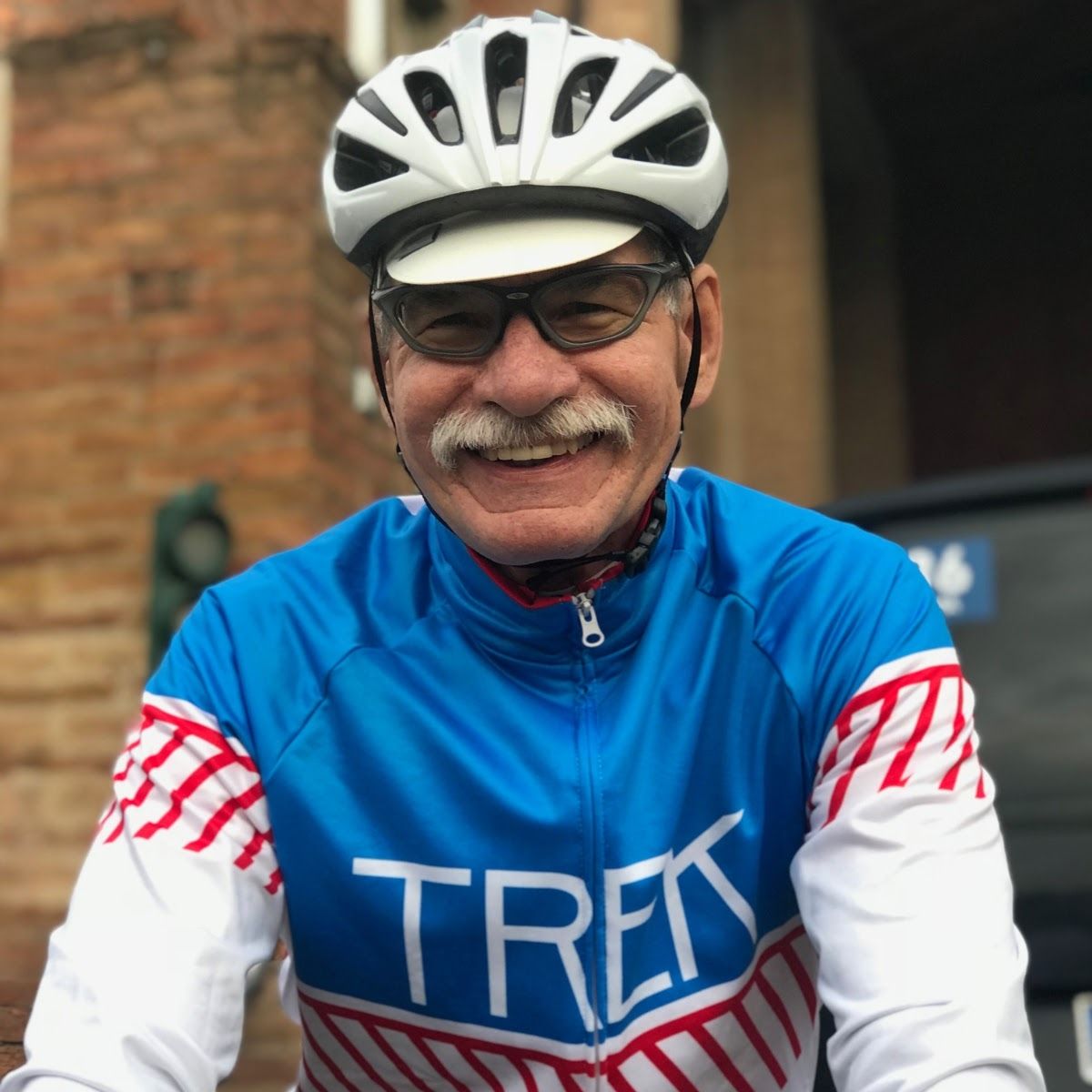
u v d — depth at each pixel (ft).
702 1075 4.29
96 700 14.58
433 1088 4.39
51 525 15.01
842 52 37.83
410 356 4.11
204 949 3.98
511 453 4.00
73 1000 3.84
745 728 4.25
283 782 4.21
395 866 4.17
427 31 20.54
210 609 4.42
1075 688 7.95
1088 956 7.18
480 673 4.27
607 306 4.05
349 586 4.48
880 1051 3.72
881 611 4.23
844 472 41.04
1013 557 8.34
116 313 15.21
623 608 4.27
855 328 42.06
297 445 14.56
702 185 4.27
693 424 29.99
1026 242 44.27
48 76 15.81
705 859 4.21
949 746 4.09
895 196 44.70
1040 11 36.70
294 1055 12.64
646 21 23.12
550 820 4.11
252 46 15.37
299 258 14.93
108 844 4.12
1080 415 43.21
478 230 4.04
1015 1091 3.63
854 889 3.95
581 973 4.14
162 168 15.37
